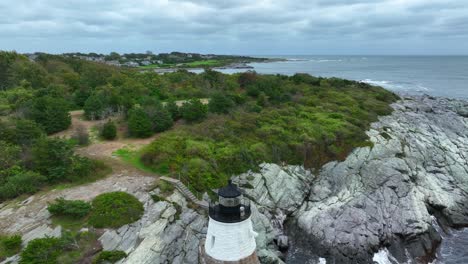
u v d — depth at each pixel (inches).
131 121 1441.9
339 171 1397.6
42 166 1069.1
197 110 1617.9
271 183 1275.8
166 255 861.2
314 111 1899.6
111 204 925.2
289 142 1462.8
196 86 2421.3
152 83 2311.8
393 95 2637.8
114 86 2201.0
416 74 6628.9
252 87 2255.2
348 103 2097.7
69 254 772.6
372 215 1189.7
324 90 2468.0
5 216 896.9
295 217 1230.3
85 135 1355.8
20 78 2223.2
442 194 1362.0
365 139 1562.5
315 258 1074.1
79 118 1686.8
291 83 2647.6
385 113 2034.9
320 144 1489.9
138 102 1790.1
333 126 1628.9
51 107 1481.3
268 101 2064.5
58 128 1467.8
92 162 1135.6
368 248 1082.7
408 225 1168.2
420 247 1123.9
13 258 762.2
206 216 1003.9
